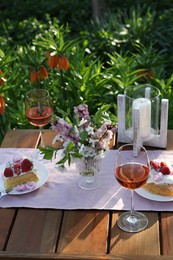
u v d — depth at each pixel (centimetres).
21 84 335
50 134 240
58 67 301
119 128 226
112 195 193
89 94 321
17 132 244
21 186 196
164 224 179
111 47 449
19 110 310
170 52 470
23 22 518
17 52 374
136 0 613
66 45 302
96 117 191
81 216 185
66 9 603
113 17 513
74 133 185
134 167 172
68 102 318
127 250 169
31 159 211
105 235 176
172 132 237
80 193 195
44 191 198
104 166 210
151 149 222
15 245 174
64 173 208
